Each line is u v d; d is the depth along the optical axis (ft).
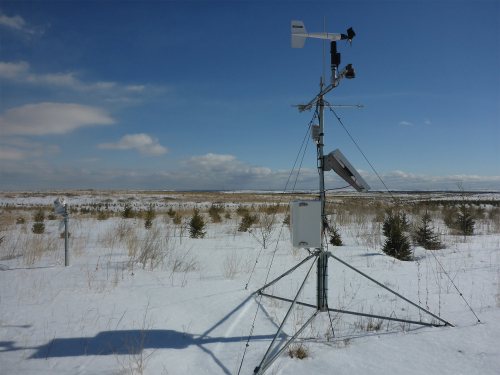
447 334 11.83
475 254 28.40
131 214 75.51
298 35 12.20
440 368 9.50
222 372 9.66
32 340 11.58
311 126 12.89
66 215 24.97
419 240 35.60
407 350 10.68
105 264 25.29
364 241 38.40
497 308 14.67
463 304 15.55
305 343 11.51
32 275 21.38
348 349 10.87
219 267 25.38
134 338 11.82
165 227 55.31
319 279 12.65
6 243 36.45
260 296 16.97
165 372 9.60
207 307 15.26
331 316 14.32
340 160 12.01
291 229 12.87
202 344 11.54
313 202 12.22
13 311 14.46
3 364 9.89
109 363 10.02
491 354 10.23
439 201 104.12
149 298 16.42
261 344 11.56
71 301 15.85
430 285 19.24
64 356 10.43
